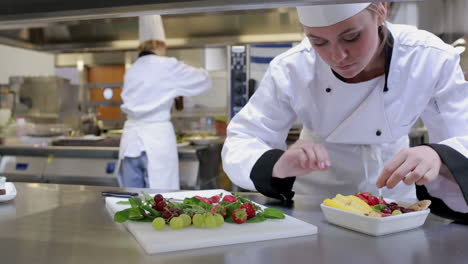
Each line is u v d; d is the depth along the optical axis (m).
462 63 2.46
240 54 3.31
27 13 0.89
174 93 2.67
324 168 0.95
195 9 0.80
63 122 3.96
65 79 3.94
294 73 1.24
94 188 1.37
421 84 1.15
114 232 0.85
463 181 0.89
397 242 0.77
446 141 1.04
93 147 2.81
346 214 0.86
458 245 0.75
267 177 1.11
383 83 1.13
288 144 3.17
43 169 2.82
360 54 0.93
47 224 0.91
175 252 0.72
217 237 0.76
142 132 2.59
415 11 2.91
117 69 3.94
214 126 3.55
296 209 1.07
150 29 2.74
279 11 3.11
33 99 3.95
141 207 0.90
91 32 3.72
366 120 1.21
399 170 0.90
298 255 0.70
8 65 5.34
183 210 0.88
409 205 0.93
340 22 0.87
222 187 3.25
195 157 2.74
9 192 1.17
